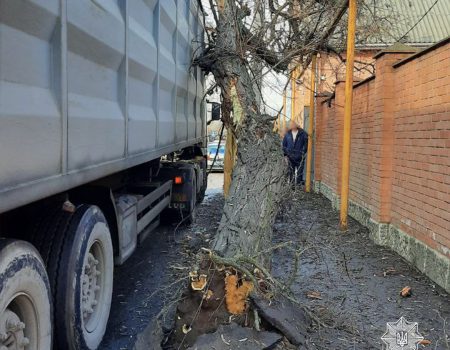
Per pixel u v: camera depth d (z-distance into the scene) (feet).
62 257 10.73
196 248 21.27
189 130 27.55
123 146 13.60
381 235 23.61
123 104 13.73
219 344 11.17
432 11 60.23
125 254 15.24
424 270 19.16
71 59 9.90
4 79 7.42
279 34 28.96
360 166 29.09
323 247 20.34
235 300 12.16
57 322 10.61
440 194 17.74
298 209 31.96
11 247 8.33
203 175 35.99
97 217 12.28
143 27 16.22
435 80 18.24
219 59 25.25
